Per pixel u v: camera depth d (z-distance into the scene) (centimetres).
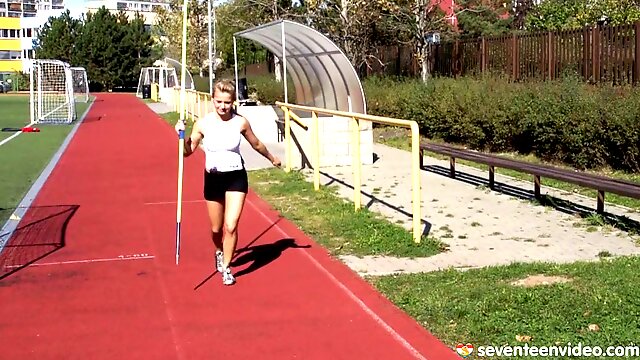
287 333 541
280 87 2966
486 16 3944
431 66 2169
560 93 1332
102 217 975
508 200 1039
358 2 2522
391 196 1092
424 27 2191
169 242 830
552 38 1553
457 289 618
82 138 2141
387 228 852
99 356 504
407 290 624
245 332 545
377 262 728
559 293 588
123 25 7625
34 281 680
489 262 720
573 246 778
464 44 1959
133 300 622
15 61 9688
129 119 3005
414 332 535
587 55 1442
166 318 578
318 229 878
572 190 1099
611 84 1284
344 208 988
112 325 564
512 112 1455
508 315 549
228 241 653
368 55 2634
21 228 909
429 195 1095
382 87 2156
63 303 617
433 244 781
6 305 613
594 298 571
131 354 507
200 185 1239
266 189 1165
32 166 1508
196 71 5038
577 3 2603
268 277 682
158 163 1537
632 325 520
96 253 782
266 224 912
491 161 1109
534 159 1427
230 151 638
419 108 1845
